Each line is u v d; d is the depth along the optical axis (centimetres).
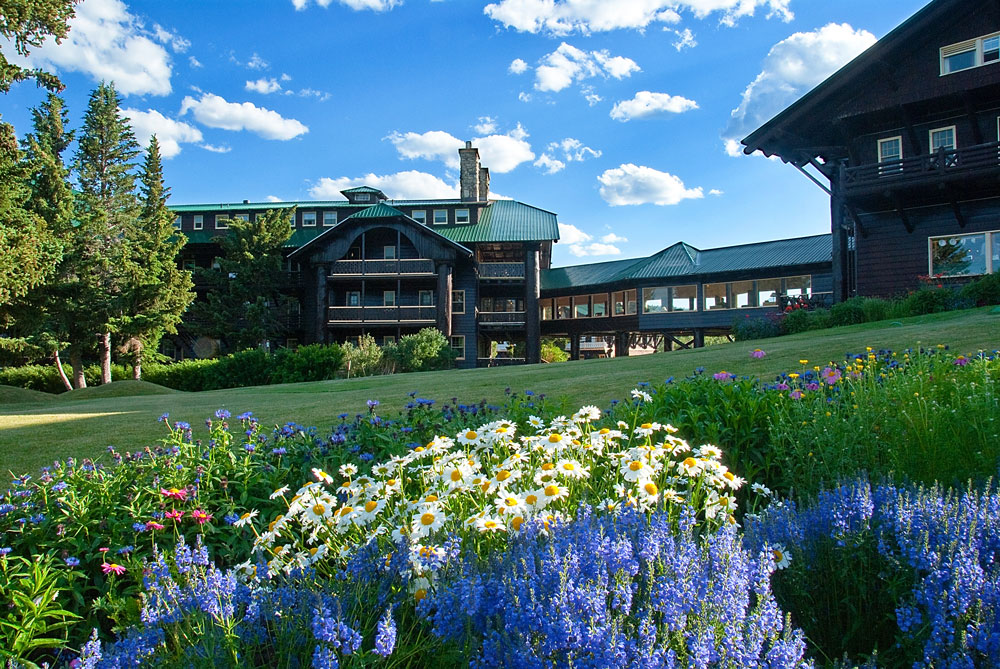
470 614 199
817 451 411
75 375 2972
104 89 3350
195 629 232
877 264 2066
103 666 213
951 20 1866
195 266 3591
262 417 970
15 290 1936
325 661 195
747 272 2991
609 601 216
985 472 368
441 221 3675
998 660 190
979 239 1906
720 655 190
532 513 264
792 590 256
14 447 806
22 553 347
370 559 255
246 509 400
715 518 288
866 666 206
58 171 2875
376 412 962
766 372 999
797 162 2286
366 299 3547
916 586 228
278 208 3762
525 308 3756
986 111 1906
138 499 370
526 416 539
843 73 1980
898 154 2042
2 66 1511
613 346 4441
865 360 723
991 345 981
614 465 335
